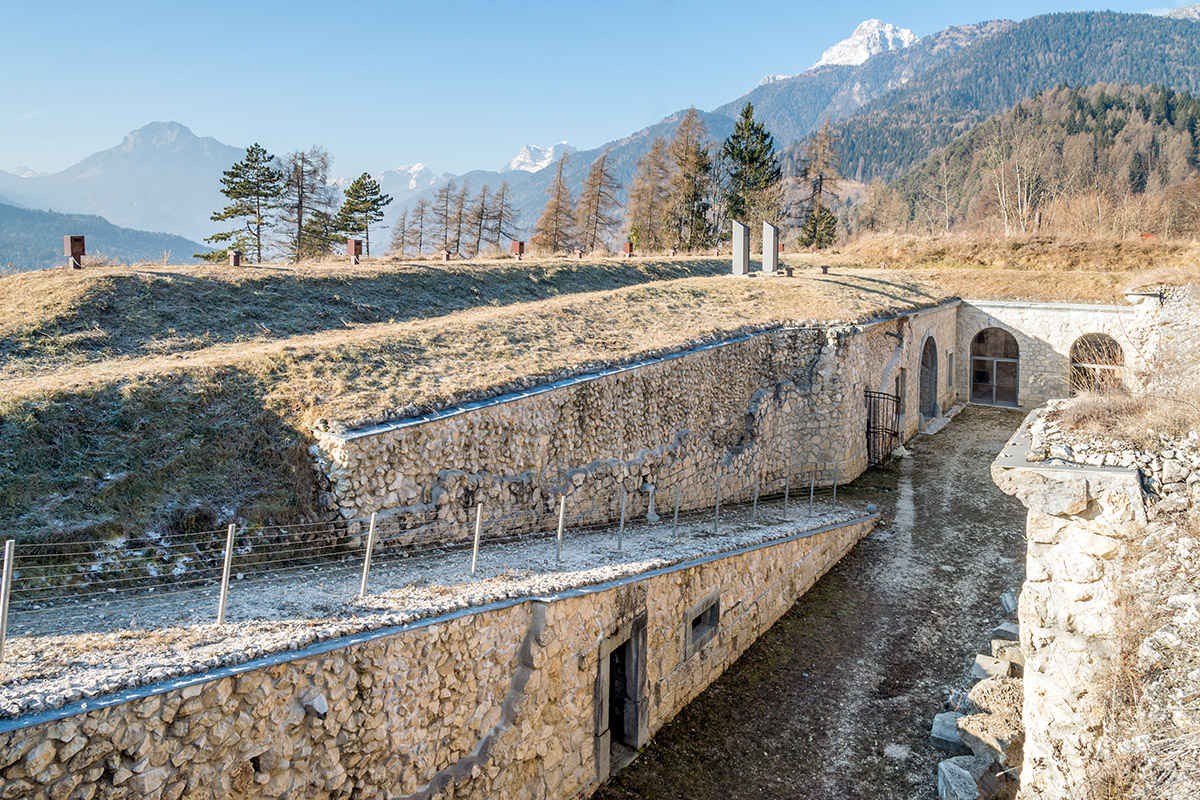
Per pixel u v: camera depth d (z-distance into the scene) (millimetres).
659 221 68875
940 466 25359
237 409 11883
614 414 16203
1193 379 10758
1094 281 34781
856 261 46375
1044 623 7895
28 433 9883
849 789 10633
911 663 13719
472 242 69625
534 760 9141
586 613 9922
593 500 15344
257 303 18188
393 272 23109
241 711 6277
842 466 23172
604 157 68250
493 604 8719
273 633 7125
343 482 10969
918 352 30234
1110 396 9555
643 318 22484
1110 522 7547
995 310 34812
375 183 61750
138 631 7188
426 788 7855
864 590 16656
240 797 6266
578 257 39250
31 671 5961
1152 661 6855
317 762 6859
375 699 7340
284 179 52719
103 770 5434
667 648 11852
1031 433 9273
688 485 18500
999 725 10367
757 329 22844
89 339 14203
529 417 14016
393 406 12336
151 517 9711
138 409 11102
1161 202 59688
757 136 72062
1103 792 6562
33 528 8727
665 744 11461
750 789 10648
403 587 9266
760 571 14703
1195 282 24062
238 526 10234
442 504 12133
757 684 13211
